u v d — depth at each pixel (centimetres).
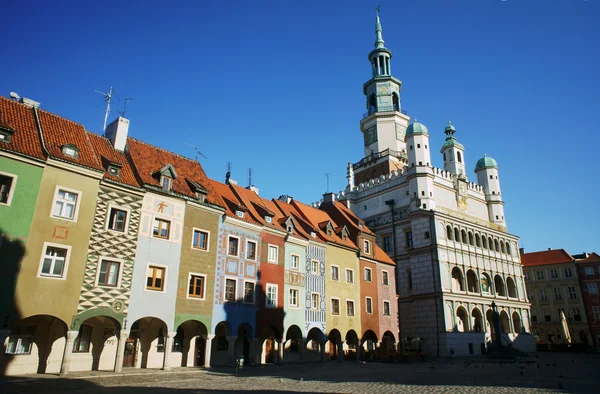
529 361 4288
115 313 2583
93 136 3027
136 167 3008
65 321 2367
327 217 5009
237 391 1888
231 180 4459
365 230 5059
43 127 2655
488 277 6156
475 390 1980
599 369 3375
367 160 7175
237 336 3294
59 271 2414
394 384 2216
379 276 4916
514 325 6469
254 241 3619
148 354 2955
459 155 7156
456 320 5397
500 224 6825
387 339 5238
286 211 4516
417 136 6141
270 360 3825
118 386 2012
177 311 2909
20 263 2253
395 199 6294
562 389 2027
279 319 3653
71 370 2578
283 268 3819
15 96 2891
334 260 4397
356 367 3428
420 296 5534
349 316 4375
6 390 1780
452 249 5731
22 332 2423
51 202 2436
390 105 7356
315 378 2512
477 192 6819
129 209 2802
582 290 8450
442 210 6034
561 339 8425
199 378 2439
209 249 3225
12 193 2298
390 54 7825
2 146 2305
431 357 5031
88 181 2619
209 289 3156
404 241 5994
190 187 3288
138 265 2764
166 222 3003
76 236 2497
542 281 8931
